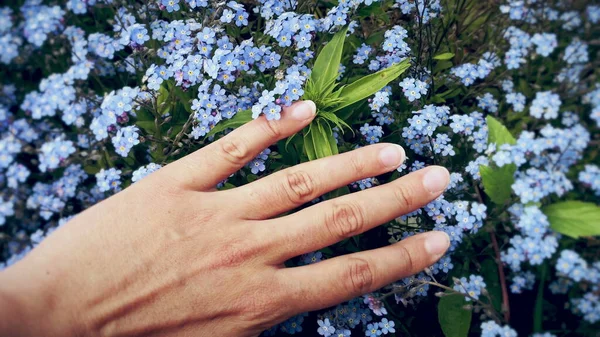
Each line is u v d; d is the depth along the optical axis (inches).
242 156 7.8
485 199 9.9
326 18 8.8
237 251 7.5
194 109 8.5
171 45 9.0
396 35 9.3
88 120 10.2
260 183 7.8
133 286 7.3
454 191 9.4
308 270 7.5
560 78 10.1
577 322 9.3
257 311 7.4
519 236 8.7
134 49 9.3
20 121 10.2
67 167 9.9
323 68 8.4
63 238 7.5
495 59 10.6
